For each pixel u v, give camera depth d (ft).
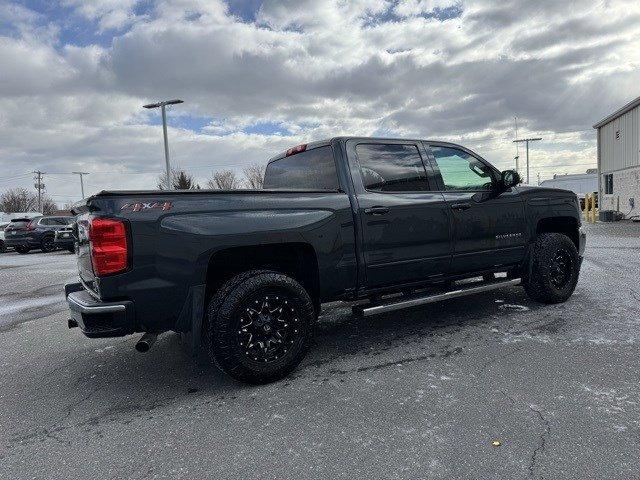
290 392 10.79
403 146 14.10
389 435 8.63
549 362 11.72
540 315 15.92
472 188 15.43
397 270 13.35
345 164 12.84
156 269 10.00
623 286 19.99
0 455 8.59
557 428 8.55
